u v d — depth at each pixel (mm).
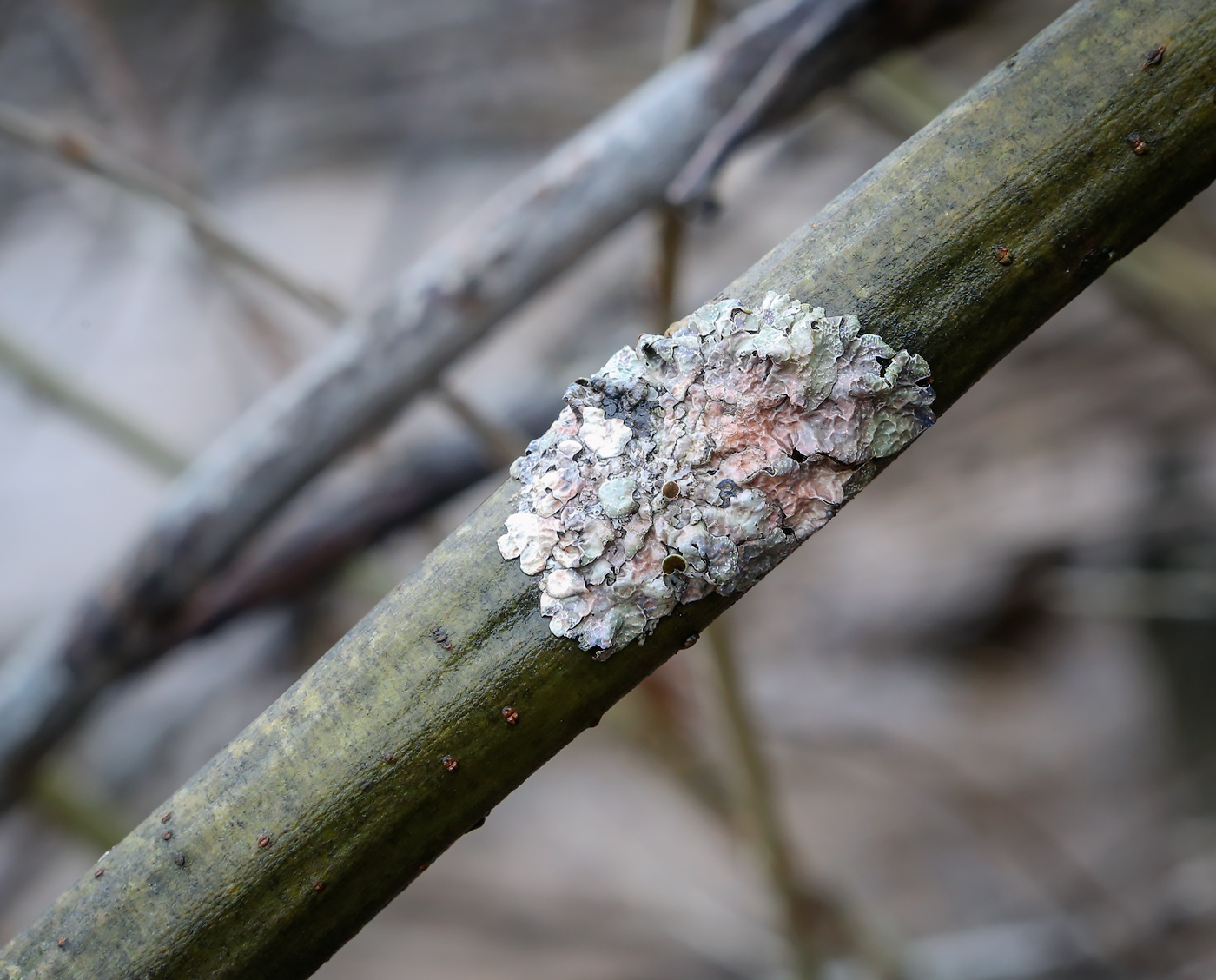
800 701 941
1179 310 552
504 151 1152
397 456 448
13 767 414
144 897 246
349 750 245
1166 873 731
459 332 358
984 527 888
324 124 1188
